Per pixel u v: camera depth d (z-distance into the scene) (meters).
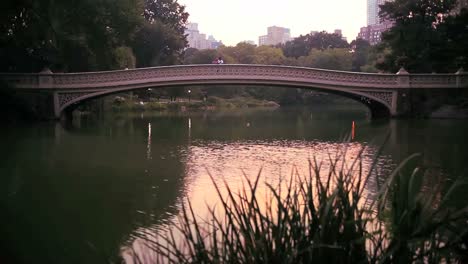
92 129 26.70
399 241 2.82
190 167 13.75
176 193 10.11
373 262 2.85
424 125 27.41
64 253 6.44
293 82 33.16
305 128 28.81
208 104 70.56
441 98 33.97
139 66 66.75
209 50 87.38
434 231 3.01
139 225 7.71
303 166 13.41
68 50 33.50
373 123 30.39
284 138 22.67
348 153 15.93
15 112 28.58
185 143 20.41
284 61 92.50
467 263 3.15
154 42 66.62
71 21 29.14
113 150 17.80
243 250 2.93
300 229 2.86
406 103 34.25
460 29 38.22
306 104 84.50
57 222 8.02
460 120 30.91
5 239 7.05
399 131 23.80
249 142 20.86
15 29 25.78
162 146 19.22
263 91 83.44
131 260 5.88
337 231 2.79
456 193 8.61
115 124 31.33
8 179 11.96
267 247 2.83
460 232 3.17
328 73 33.53
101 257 6.16
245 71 32.50
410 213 2.88
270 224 3.06
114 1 34.12
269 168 13.25
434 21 42.34
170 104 63.06
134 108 55.28
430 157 14.77
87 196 10.00
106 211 8.67
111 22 34.81
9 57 31.27
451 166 12.69
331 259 2.73
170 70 31.84
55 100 30.14
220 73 32.28
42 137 21.69
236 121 36.28
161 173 12.70
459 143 18.50
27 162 14.73
